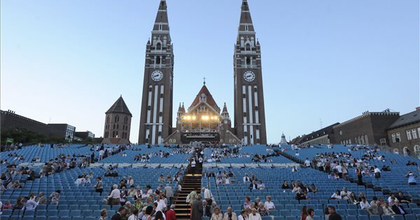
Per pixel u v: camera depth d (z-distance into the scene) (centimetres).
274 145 6731
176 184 2478
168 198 1941
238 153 5478
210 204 1738
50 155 4828
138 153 5306
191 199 1599
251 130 9169
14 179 2530
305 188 2147
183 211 1992
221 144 7506
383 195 2273
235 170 3459
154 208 1405
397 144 7444
